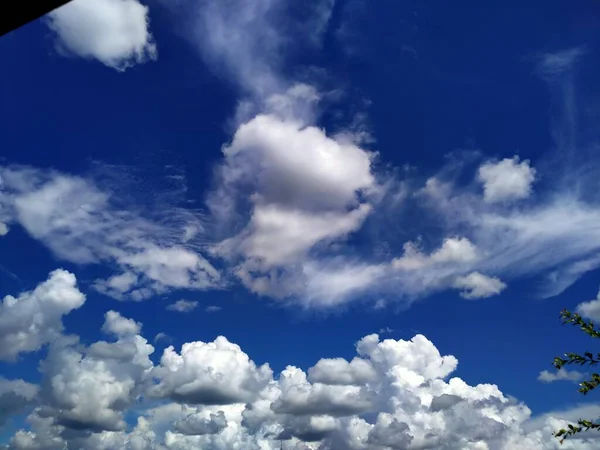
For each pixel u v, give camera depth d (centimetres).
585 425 891
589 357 888
